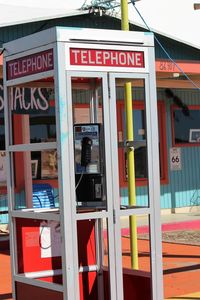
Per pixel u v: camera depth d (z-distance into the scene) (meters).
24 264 7.61
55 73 6.87
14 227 7.58
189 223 17.17
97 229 7.92
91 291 7.85
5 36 15.34
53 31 6.89
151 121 7.37
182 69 15.13
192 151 20.25
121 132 17.92
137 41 7.34
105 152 7.13
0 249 13.66
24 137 13.49
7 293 9.53
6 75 7.70
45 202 13.62
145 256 12.50
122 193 17.98
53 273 7.73
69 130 6.87
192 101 20.23
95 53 7.08
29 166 13.69
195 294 9.27
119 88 17.88
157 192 7.37
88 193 7.44
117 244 7.13
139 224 16.69
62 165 6.80
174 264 11.75
